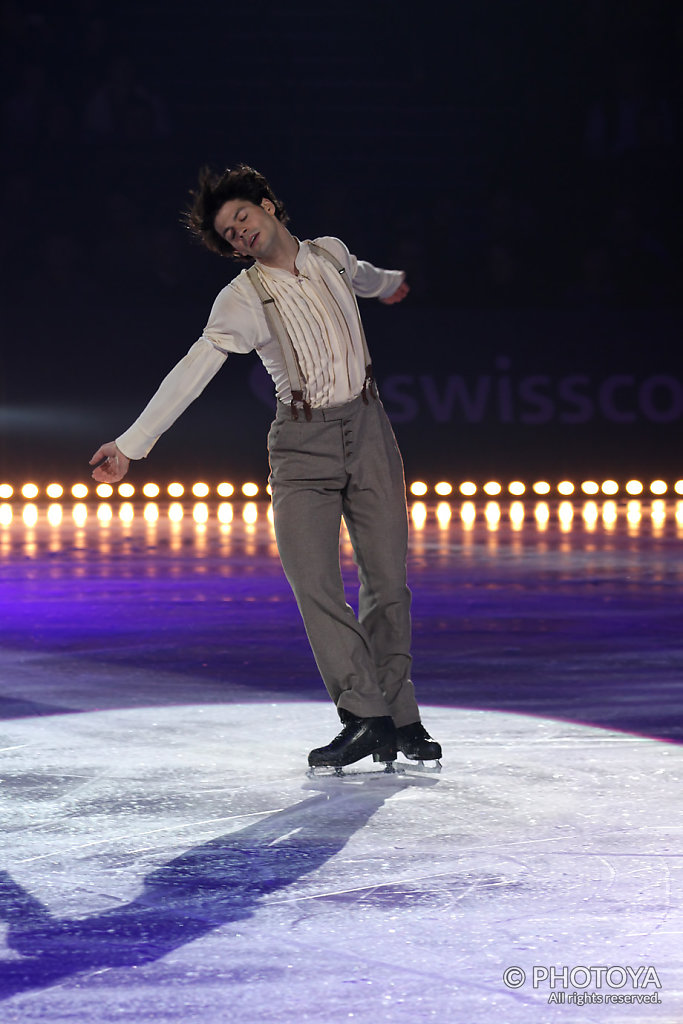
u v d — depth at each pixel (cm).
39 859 1130
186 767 1441
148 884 1064
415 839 1179
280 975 883
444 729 1616
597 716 1683
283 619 2500
